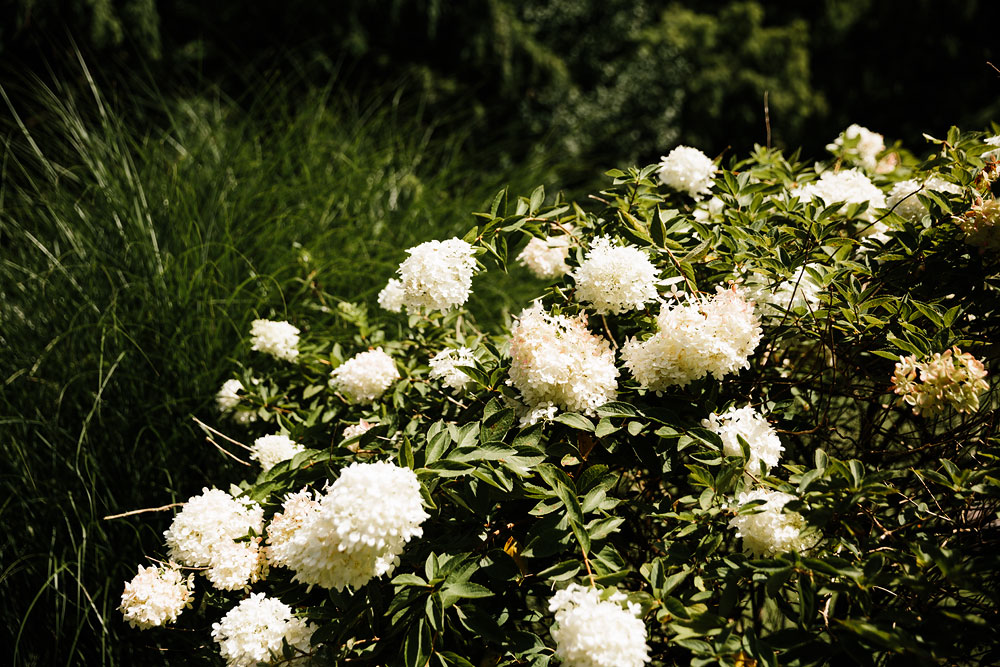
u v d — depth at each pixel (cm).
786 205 193
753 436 152
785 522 138
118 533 232
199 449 244
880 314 182
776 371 194
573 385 151
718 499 146
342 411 213
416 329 227
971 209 164
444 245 172
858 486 136
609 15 862
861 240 188
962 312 171
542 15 857
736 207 199
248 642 144
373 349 221
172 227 299
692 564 149
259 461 205
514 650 137
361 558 130
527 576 156
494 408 161
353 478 129
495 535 156
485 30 750
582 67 870
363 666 154
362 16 715
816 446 198
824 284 169
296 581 167
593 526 143
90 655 222
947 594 150
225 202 313
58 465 240
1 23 546
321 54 611
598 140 801
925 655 116
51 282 286
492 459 143
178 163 330
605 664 117
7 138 380
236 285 286
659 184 209
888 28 994
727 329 153
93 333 264
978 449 179
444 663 136
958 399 140
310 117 399
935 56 990
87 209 313
